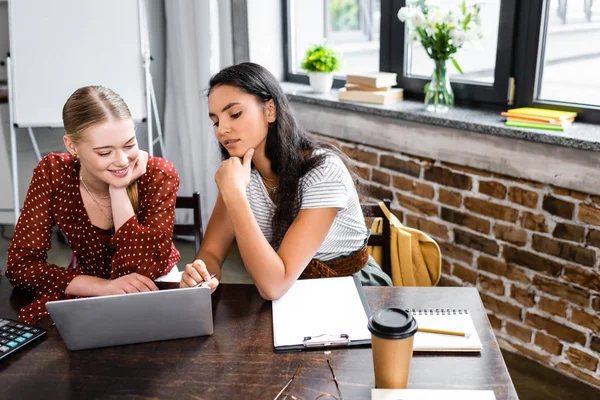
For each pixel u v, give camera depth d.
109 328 1.12
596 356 2.03
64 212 1.51
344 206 1.44
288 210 1.47
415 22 2.35
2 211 3.32
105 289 1.36
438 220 2.46
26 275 1.41
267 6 3.13
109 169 1.40
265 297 1.30
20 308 1.33
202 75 3.01
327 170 1.44
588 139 1.88
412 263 1.69
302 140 1.52
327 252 1.54
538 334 2.19
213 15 2.91
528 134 2.03
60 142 3.29
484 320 1.19
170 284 1.42
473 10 2.30
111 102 1.38
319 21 3.13
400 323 0.94
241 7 3.03
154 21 3.25
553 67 2.23
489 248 2.29
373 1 2.85
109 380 1.04
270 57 3.22
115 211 1.47
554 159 1.99
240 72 1.40
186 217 3.31
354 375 1.03
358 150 2.74
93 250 1.57
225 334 1.17
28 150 3.25
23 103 2.82
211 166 3.12
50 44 2.77
